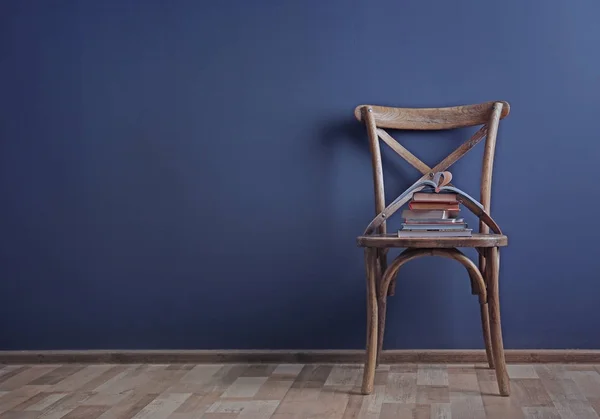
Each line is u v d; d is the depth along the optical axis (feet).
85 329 8.55
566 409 6.15
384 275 6.80
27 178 8.63
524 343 7.95
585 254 7.86
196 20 8.36
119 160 8.49
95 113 8.52
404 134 8.09
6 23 8.62
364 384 6.76
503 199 7.95
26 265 8.63
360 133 8.14
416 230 6.82
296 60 8.22
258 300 8.31
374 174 7.73
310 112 8.21
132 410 6.38
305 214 8.24
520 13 7.89
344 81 8.15
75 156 8.55
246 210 8.32
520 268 7.94
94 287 8.54
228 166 8.34
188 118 8.39
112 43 8.48
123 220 8.49
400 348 8.11
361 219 8.17
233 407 6.40
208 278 8.38
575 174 7.85
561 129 7.86
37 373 7.99
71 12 8.54
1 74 8.64
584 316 7.86
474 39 7.97
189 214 8.39
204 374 7.72
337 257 8.20
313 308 8.24
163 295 8.44
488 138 7.55
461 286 8.02
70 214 8.56
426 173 7.79
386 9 8.08
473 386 6.97
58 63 8.56
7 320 8.67
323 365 8.03
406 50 8.05
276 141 8.27
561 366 7.72
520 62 7.90
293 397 6.70
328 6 8.16
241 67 8.30
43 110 8.59
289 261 8.27
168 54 8.40
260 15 8.27
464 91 7.98
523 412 6.08
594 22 7.80
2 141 8.65
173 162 8.41
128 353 8.39
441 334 8.06
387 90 8.08
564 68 7.84
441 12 8.00
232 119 8.32
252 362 8.21
